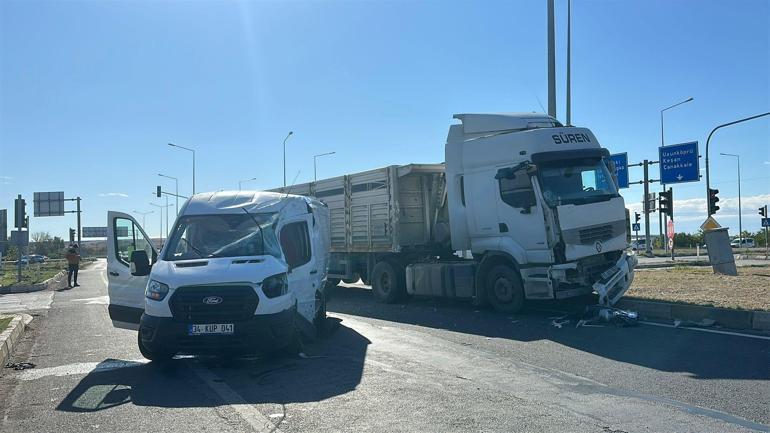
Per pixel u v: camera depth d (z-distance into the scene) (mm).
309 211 10062
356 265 16594
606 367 7504
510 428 5250
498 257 12344
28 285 24531
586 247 11242
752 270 20266
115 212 9273
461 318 11945
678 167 33156
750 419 5422
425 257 14922
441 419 5543
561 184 11508
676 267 23391
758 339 8828
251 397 6480
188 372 7738
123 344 10070
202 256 8242
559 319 11039
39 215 51875
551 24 16328
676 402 5977
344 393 6531
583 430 5176
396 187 14719
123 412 6047
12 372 8109
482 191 12469
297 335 8445
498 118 12789
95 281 30656
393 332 10531
